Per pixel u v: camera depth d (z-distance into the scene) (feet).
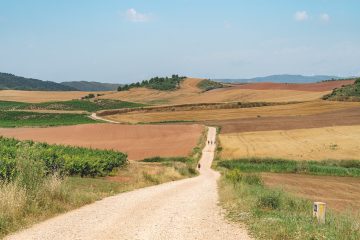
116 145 272.92
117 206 55.72
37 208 46.29
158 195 72.90
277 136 288.51
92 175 116.57
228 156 234.58
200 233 38.86
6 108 562.66
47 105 579.07
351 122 316.60
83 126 327.67
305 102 462.19
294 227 38.06
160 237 36.70
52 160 101.76
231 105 487.20
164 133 313.73
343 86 544.62
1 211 40.78
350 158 204.13
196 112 457.27
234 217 48.26
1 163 65.98
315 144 248.11
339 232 36.11
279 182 144.05
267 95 580.71
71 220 43.96
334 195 113.29
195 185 102.58
